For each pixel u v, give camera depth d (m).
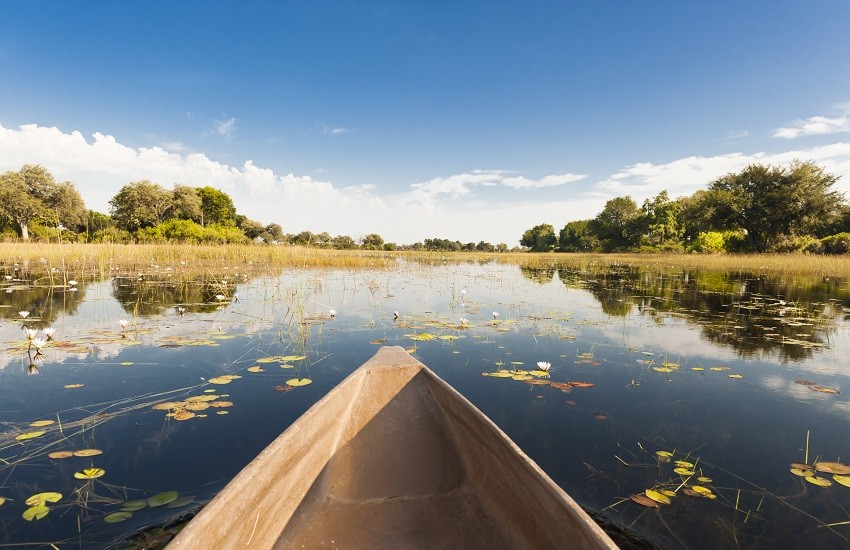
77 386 3.16
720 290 9.80
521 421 2.64
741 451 2.29
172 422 2.56
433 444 2.37
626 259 26.19
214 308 6.48
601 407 2.87
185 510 1.74
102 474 1.99
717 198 28.91
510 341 4.72
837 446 2.36
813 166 26.80
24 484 1.93
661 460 2.19
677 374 3.60
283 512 1.77
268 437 2.38
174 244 19.12
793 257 20.69
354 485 2.10
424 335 4.87
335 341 4.62
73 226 34.72
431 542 1.73
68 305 6.52
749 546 1.55
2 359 3.82
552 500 1.46
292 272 12.88
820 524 1.69
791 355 4.23
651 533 1.62
